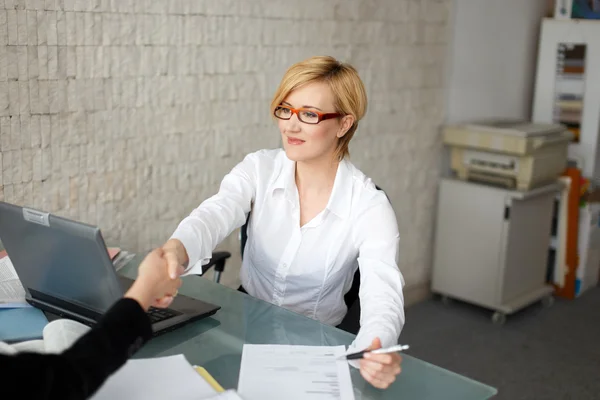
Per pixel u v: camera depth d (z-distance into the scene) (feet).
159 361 4.17
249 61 8.84
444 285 12.08
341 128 5.56
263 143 9.30
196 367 4.21
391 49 10.64
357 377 4.33
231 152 8.93
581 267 12.80
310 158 5.45
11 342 4.57
